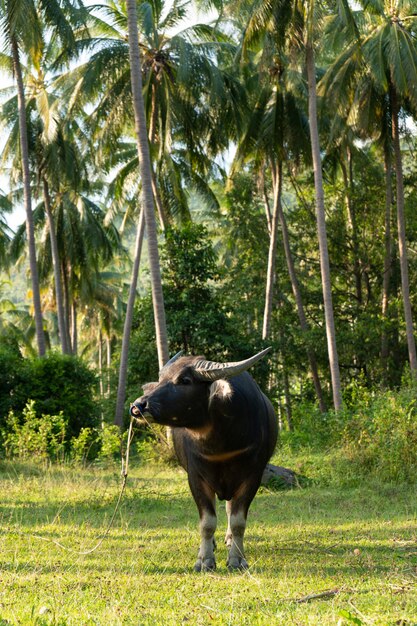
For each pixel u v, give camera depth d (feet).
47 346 159.12
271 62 71.46
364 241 99.30
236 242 107.45
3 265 135.95
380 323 93.04
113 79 82.99
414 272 100.32
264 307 98.58
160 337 61.16
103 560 23.81
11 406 68.90
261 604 17.40
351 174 99.60
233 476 23.13
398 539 26.73
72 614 16.14
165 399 21.04
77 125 99.40
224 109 86.12
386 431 45.73
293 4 65.41
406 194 103.45
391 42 74.74
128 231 146.82
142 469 55.67
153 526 31.65
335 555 24.25
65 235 113.91
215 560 24.06
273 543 26.78
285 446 58.85
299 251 104.99
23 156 84.89
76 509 36.06
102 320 155.12
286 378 102.58
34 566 22.70
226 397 21.39
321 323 102.53
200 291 77.97
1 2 77.05
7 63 93.86
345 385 103.19
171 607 17.35
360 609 16.30
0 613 16.17
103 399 87.20
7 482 44.29
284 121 88.43
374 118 84.64
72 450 59.11
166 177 95.86
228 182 104.73
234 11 69.26
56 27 78.89
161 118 83.61
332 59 98.63
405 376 73.87
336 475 44.73
